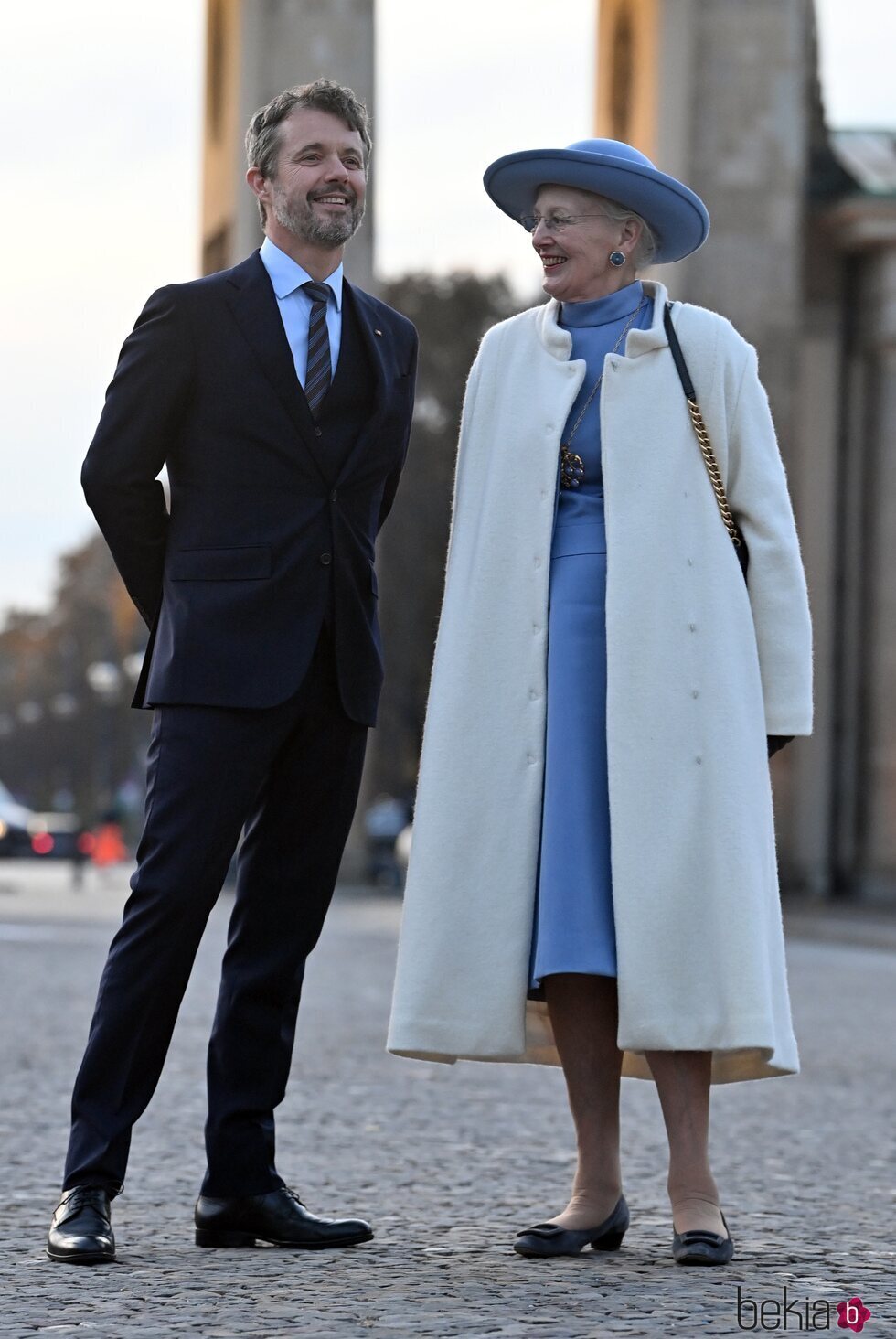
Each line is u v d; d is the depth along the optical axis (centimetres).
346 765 1155
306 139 1139
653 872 1070
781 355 6688
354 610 1145
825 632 7188
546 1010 1155
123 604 16488
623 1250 1114
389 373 1166
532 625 1110
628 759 1079
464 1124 1678
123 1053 1105
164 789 1115
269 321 1139
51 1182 1334
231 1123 1129
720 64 6644
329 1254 1095
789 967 4081
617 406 1116
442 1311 930
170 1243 1132
